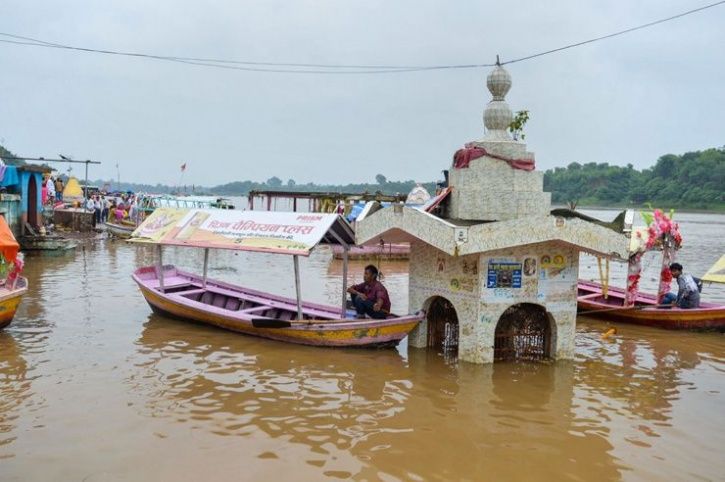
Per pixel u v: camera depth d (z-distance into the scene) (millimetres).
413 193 40406
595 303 15711
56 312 14742
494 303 10734
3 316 12430
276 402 8969
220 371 10383
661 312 14539
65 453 7145
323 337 11820
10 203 25891
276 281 22750
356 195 39812
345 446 7516
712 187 100688
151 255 29812
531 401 9219
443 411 8742
